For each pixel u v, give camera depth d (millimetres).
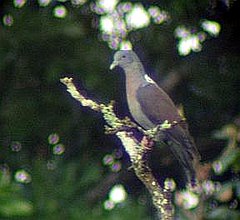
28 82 15414
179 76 15422
